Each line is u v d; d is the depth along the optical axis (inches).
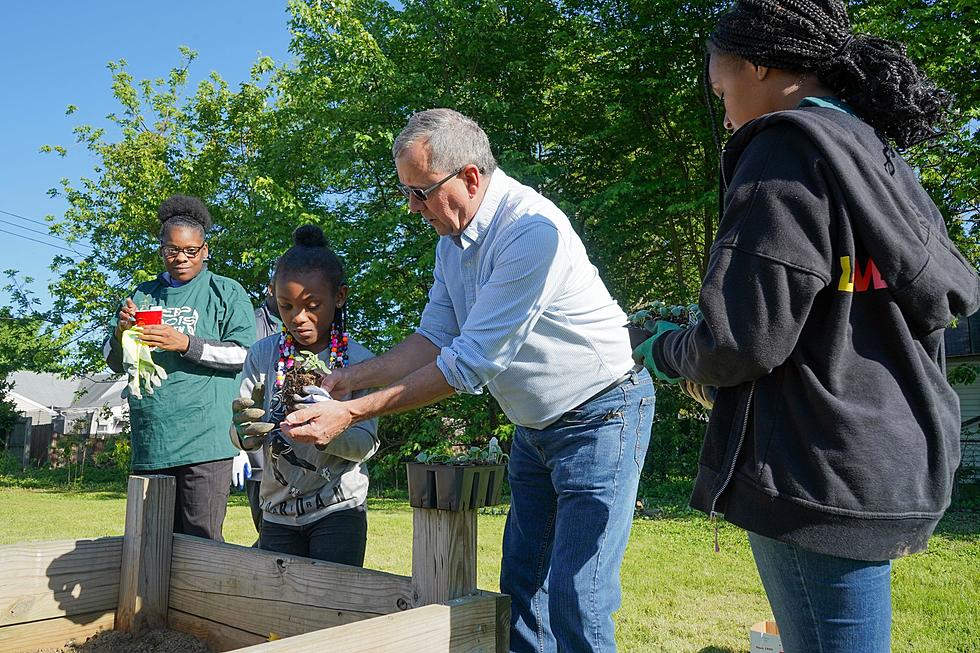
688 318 73.2
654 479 530.6
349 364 106.4
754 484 56.2
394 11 639.8
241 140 779.4
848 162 54.9
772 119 57.2
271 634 85.0
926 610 183.8
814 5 60.8
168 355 134.2
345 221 624.4
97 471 793.6
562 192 589.9
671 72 516.4
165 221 143.3
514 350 77.5
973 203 467.5
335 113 593.6
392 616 60.8
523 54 582.9
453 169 79.9
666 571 229.8
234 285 147.5
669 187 534.0
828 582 55.0
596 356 82.4
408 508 423.5
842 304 54.0
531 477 92.3
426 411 589.9
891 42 60.7
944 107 61.4
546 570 91.4
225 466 138.2
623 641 157.8
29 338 955.3
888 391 54.5
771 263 53.3
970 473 513.0
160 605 96.5
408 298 596.4
